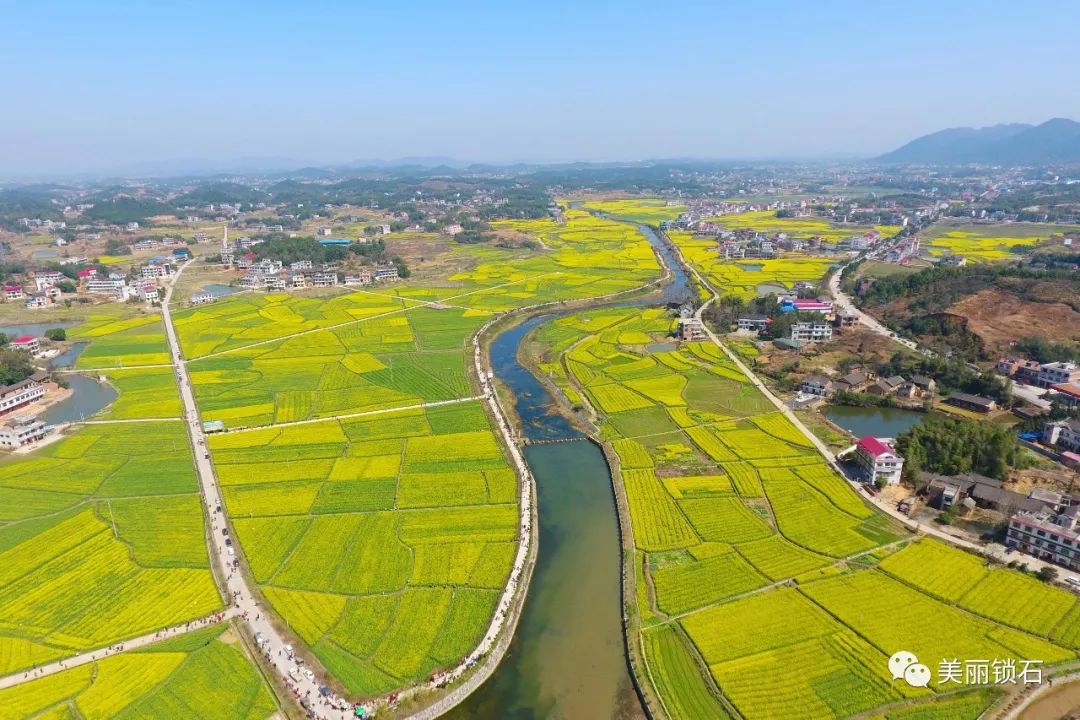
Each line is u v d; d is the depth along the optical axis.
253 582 98.88
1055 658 80.19
